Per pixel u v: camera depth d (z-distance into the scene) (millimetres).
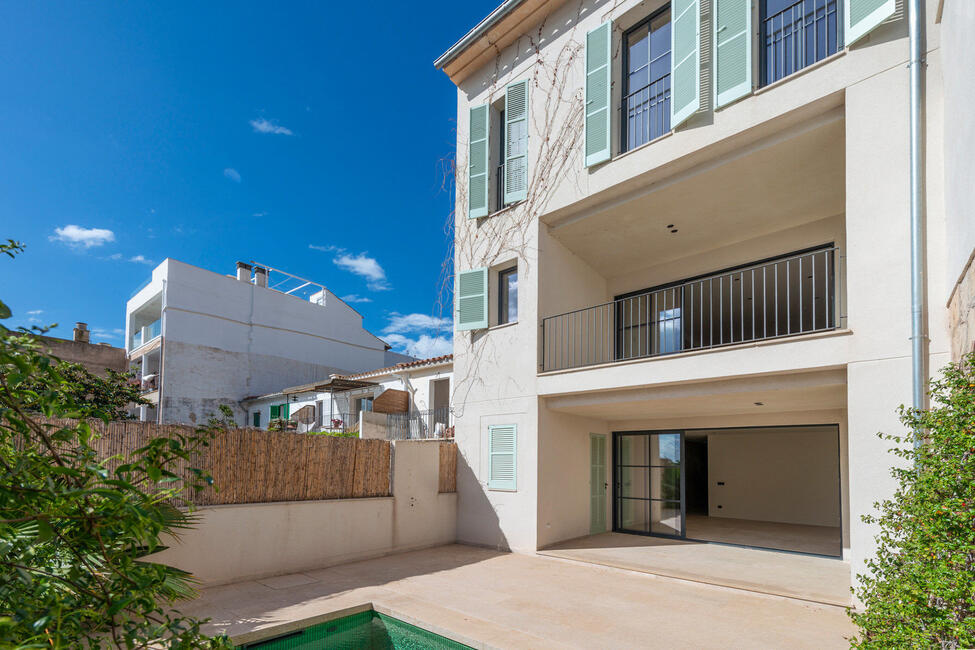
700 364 7305
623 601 6219
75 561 1697
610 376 8234
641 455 10680
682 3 7793
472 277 10461
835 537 10477
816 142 6949
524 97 10031
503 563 8227
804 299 10297
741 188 8031
